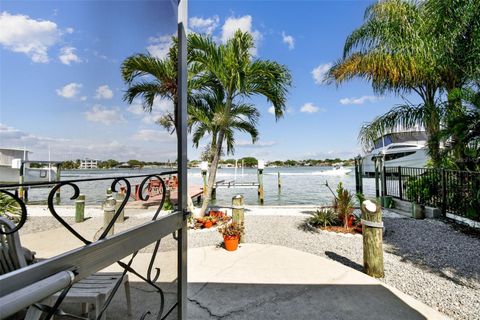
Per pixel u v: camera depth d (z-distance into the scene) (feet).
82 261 2.75
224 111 18.22
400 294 7.88
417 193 21.25
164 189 4.81
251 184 48.44
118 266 5.26
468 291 8.70
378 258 9.75
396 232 16.02
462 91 16.87
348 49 22.13
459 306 7.81
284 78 17.54
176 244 5.18
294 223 18.86
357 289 8.18
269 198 38.91
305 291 8.07
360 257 12.21
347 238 15.25
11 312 1.91
